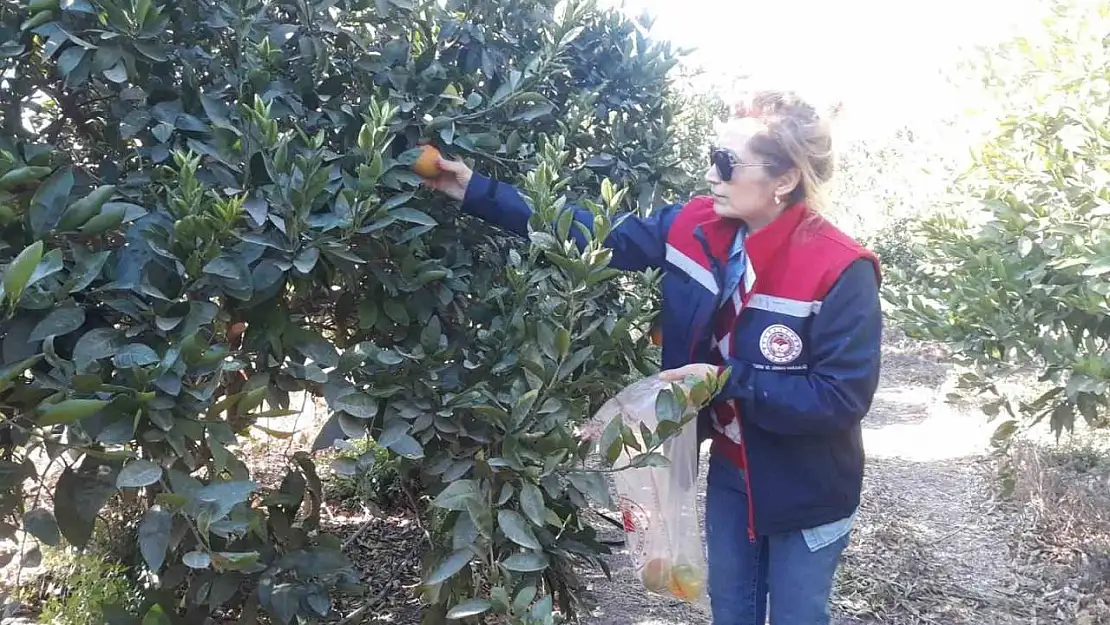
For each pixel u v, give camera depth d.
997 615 3.49
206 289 1.63
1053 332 3.09
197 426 1.49
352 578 1.86
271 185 1.69
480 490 1.74
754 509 2.04
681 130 3.01
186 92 1.79
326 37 2.09
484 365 1.82
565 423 1.75
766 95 1.91
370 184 1.63
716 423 2.14
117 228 1.68
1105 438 5.09
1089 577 3.71
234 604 1.96
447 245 2.05
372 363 1.76
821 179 1.92
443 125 1.95
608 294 2.34
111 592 2.54
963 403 4.77
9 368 1.36
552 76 2.41
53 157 1.76
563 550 1.85
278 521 1.86
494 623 2.12
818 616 2.11
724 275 2.00
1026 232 3.22
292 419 4.26
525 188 1.95
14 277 1.17
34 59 1.89
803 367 1.92
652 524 2.04
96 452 1.39
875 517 4.46
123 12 1.62
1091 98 3.44
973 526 4.40
